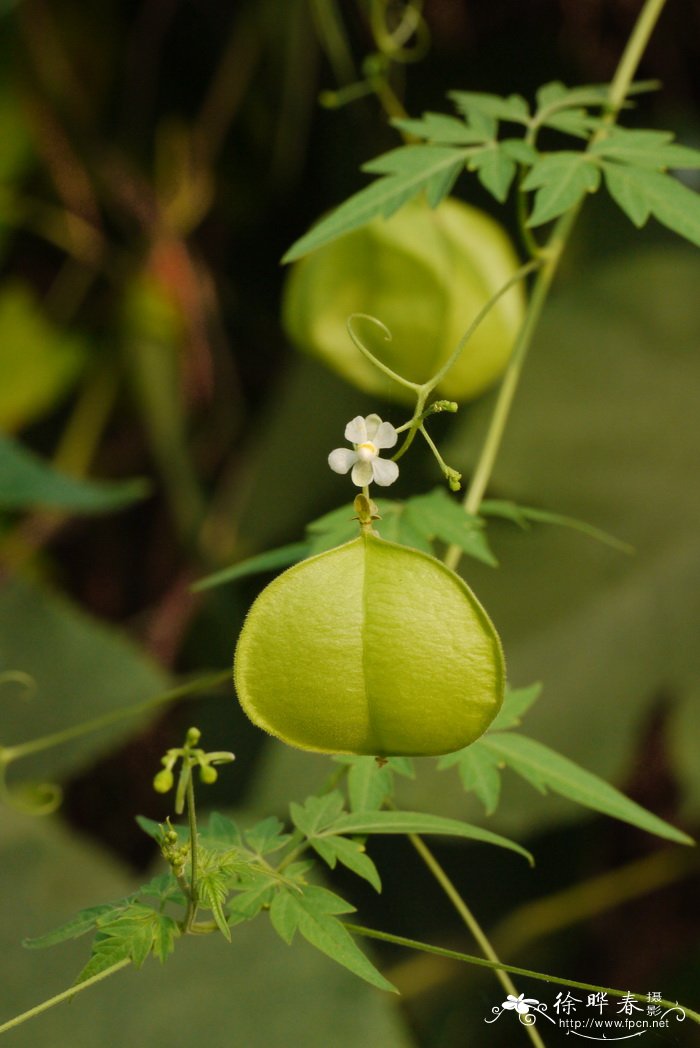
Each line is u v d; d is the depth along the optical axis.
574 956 0.73
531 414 0.66
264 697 0.30
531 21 0.69
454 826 0.33
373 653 0.30
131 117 0.73
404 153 0.36
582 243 0.68
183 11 0.71
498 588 0.65
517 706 0.35
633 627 0.65
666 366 0.66
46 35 0.70
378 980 0.31
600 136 0.37
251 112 0.73
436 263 0.49
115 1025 0.54
